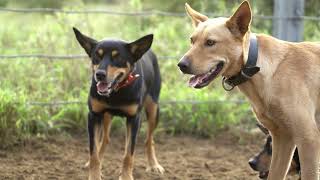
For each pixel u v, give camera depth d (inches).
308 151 219.9
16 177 276.4
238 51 216.2
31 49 397.7
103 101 270.1
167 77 401.7
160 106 373.4
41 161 307.4
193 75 217.3
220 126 375.2
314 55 229.9
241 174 297.0
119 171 295.0
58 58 361.1
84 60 378.6
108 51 266.4
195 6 517.3
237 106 388.8
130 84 270.8
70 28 393.4
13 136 326.6
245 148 350.9
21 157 311.7
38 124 345.7
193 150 343.3
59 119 356.2
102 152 298.0
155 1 561.0
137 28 446.0
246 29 214.4
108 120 295.4
